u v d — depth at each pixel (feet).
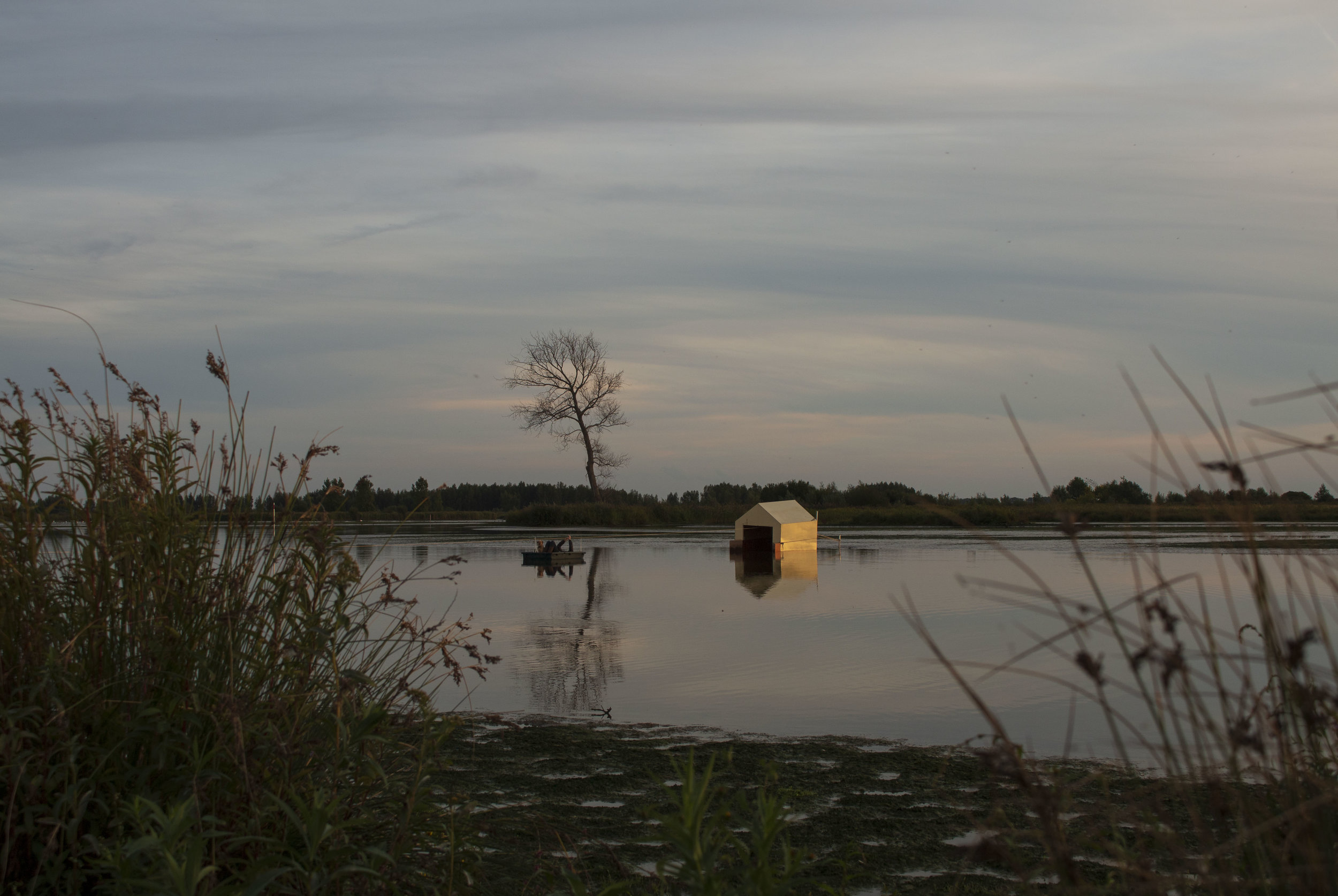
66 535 13.30
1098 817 15.53
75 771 10.87
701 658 37.70
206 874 10.16
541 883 15.03
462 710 28.58
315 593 12.78
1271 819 7.32
